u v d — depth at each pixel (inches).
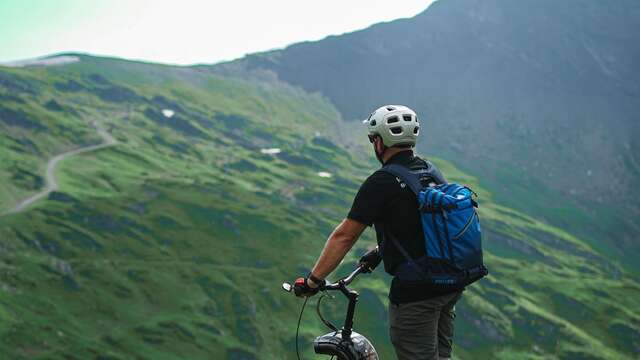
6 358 6343.5
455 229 220.8
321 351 245.3
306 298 239.6
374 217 227.3
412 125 238.7
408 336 232.7
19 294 7637.8
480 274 226.1
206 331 7819.9
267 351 7736.2
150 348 7263.8
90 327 7426.2
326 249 229.9
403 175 229.9
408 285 224.8
